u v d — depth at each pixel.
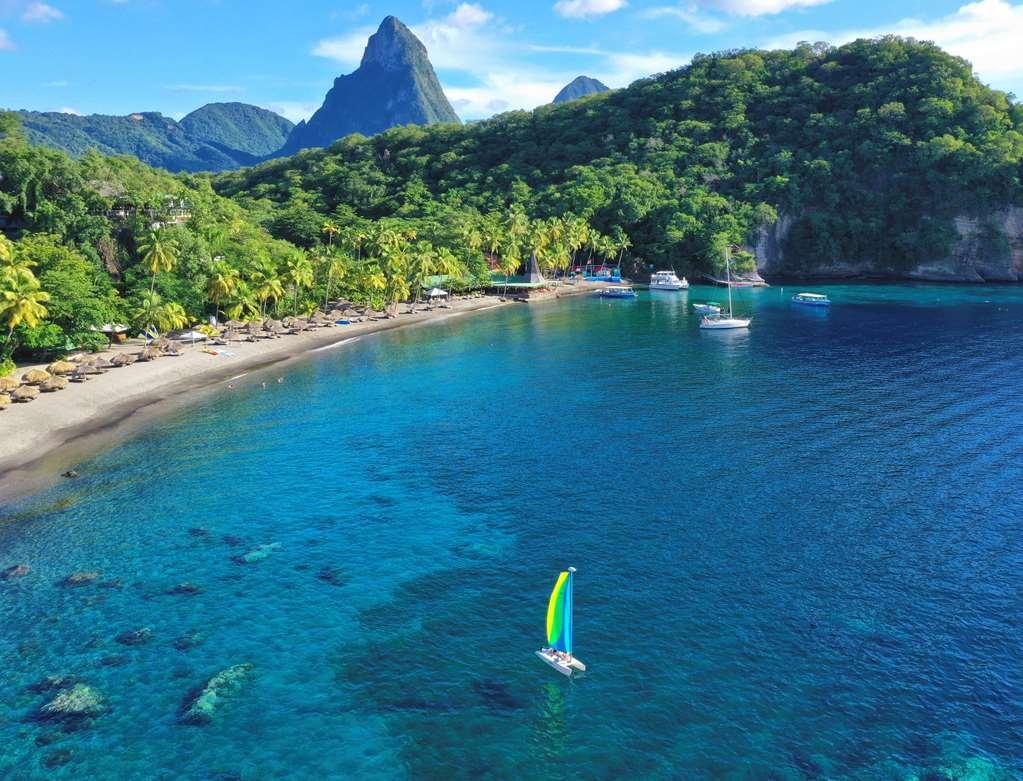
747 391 88.81
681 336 130.88
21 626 43.06
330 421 81.81
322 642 41.28
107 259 135.75
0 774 32.41
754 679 36.78
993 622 40.50
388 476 65.00
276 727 35.03
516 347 124.75
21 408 82.06
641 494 58.81
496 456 69.00
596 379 98.19
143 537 54.06
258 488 62.97
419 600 45.06
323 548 52.03
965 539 49.41
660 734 33.56
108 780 32.16
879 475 60.44
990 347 111.25
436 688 37.25
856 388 88.31
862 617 41.38
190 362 109.56
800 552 48.59
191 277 134.25
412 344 130.38
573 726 34.28
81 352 107.00
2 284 92.75
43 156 143.50
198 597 46.03
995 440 67.31
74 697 37.12
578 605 43.62
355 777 32.03
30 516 57.59
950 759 31.64
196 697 37.09
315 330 142.25
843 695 35.50
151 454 71.69
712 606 42.97
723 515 54.44
